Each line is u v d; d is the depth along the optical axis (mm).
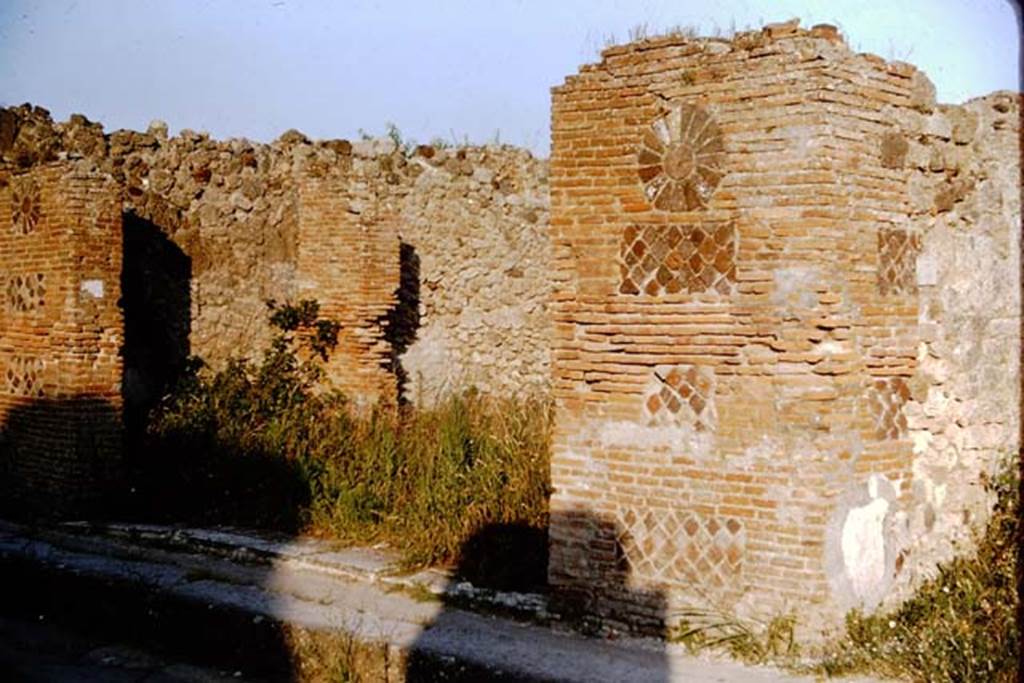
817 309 6758
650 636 7219
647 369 7293
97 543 10398
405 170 16141
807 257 6750
